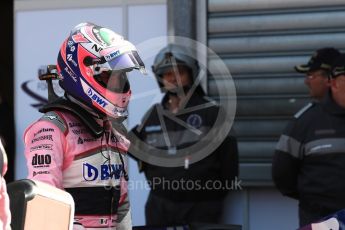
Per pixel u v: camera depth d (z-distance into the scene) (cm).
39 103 1038
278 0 976
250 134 990
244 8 983
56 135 517
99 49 527
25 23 1038
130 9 1002
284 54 979
